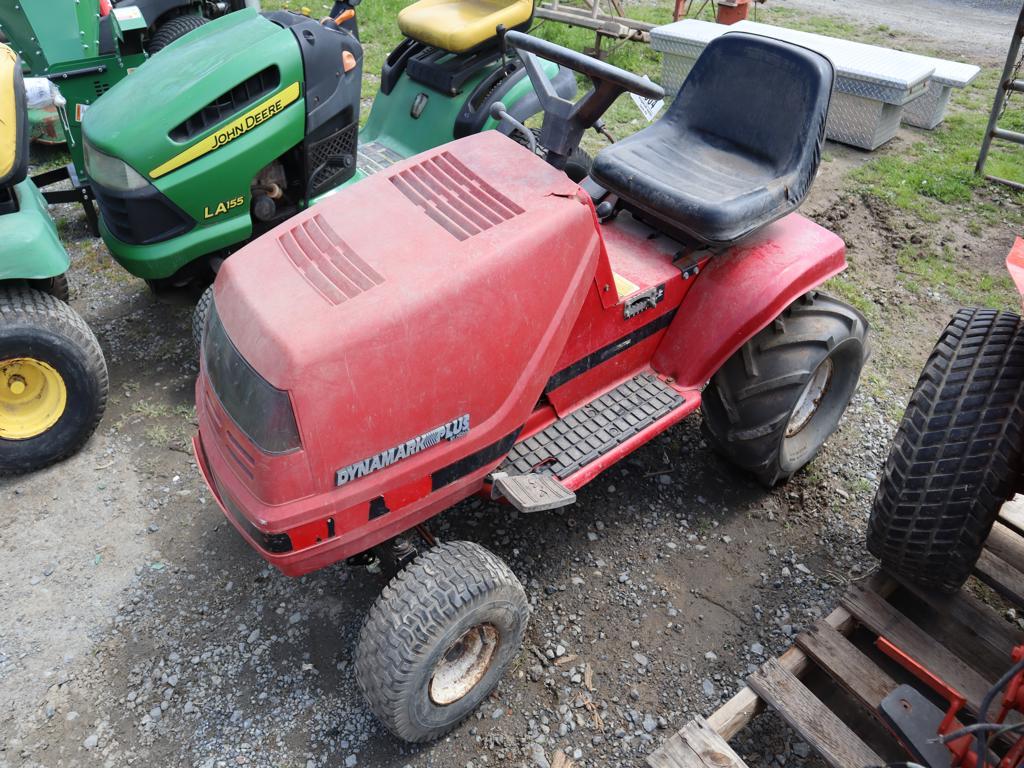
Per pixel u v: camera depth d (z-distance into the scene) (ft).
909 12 32.58
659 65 25.82
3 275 10.71
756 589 10.23
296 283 7.38
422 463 7.71
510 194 8.26
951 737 6.45
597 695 9.02
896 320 15.02
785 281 9.84
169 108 11.45
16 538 10.57
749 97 10.16
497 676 8.65
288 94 12.36
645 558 10.60
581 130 9.18
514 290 7.73
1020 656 6.86
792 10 32.30
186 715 8.73
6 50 11.12
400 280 7.29
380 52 25.39
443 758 8.41
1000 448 8.02
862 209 18.48
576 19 25.54
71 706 8.78
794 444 11.42
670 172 9.90
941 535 8.45
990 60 27.43
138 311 14.71
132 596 9.91
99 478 11.48
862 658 8.54
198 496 11.25
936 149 21.40
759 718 8.91
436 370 7.40
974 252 17.03
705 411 10.95
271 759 8.36
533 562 10.48
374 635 7.57
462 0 16.94
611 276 8.86
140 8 19.66
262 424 6.88
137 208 11.74
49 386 11.22
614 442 9.29
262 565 10.35
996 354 8.41
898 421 12.81
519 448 9.18
